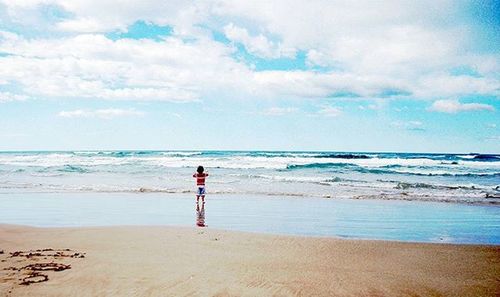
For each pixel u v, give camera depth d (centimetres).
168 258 624
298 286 506
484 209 1473
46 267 557
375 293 492
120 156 5994
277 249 713
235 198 1772
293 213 1348
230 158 4969
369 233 1015
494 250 745
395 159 4816
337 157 5294
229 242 760
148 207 1476
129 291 467
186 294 462
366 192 1997
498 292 506
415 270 602
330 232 1024
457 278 564
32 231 848
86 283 492
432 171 3353
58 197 1764
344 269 595
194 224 1123
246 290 483
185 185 2311
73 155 6425
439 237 970
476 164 4112
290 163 4206
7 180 2572
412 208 1488
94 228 897
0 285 478
